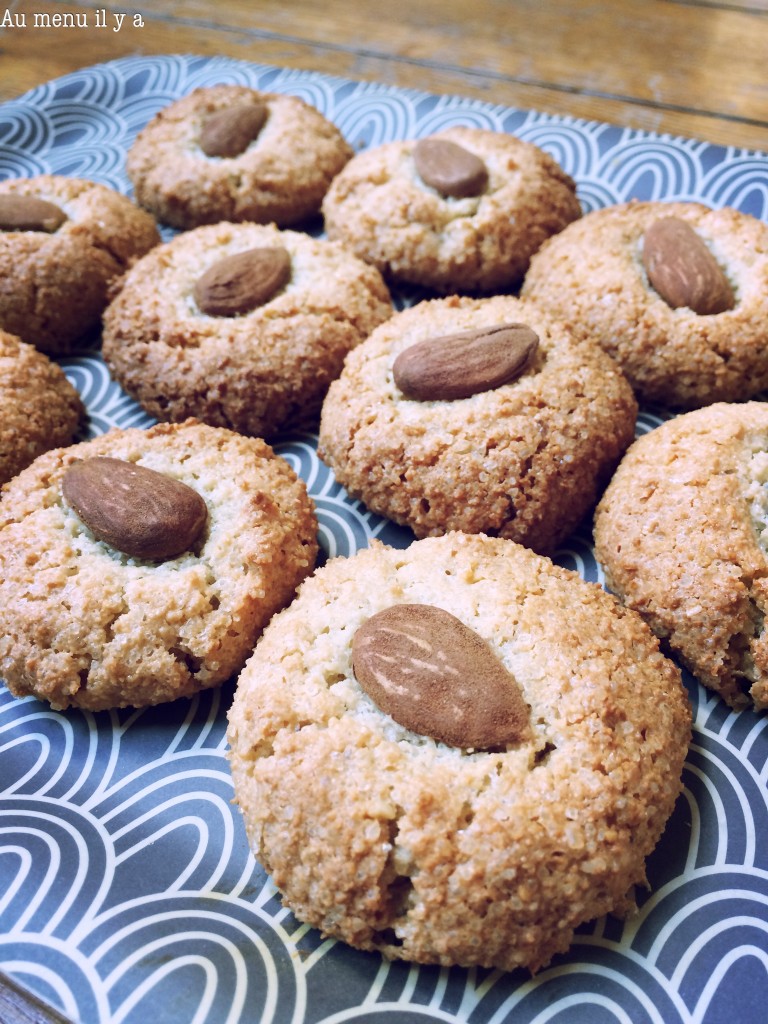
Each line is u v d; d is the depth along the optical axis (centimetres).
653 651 11
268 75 20
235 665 11
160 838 10
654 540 12
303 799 9
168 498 12
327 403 14
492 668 10
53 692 11
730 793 10
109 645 11
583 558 13
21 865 10
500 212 16
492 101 20
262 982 9
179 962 9
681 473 12
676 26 21
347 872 9
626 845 9
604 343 14
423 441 12
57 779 11
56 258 16
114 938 9
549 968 9
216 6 23
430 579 11
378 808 9
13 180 17
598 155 18
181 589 11
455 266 16
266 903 10
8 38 22
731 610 11
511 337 13
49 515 12
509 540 12
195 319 15
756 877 10
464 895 9
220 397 14
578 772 9
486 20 22
